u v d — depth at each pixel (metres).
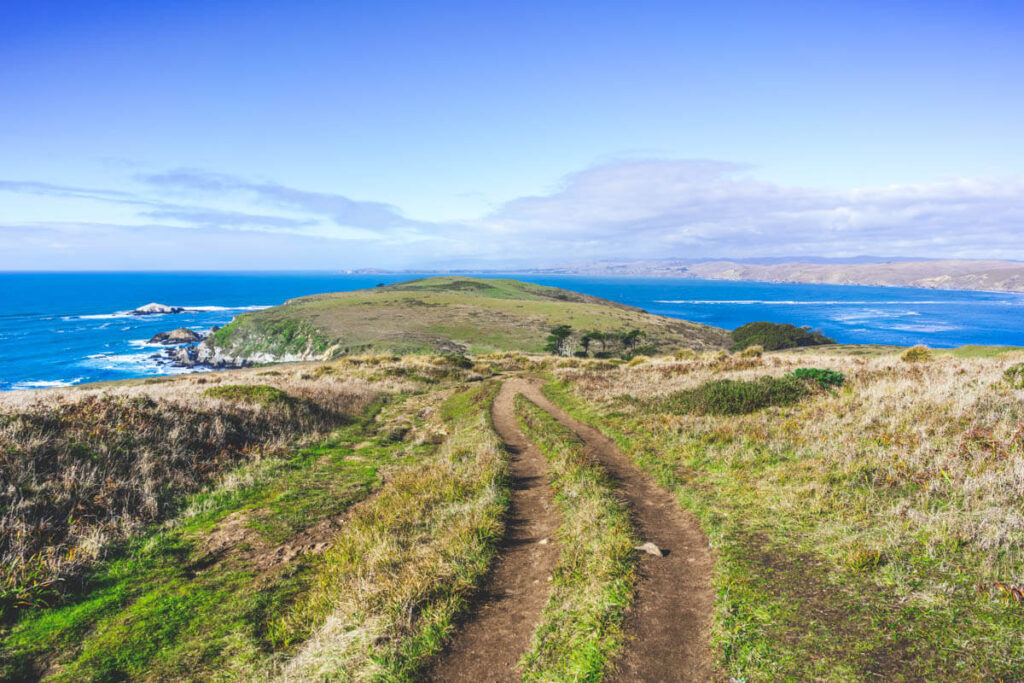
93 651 5.83
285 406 17.69
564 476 11.06
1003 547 6.08
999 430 9.22
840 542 6.88
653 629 5.46
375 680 4.96
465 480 11.09
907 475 8.53
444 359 40.38
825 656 4.72
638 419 16.11
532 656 5.19
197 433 13.44
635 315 140.00
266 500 10.91
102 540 8.41
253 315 119.69
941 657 4.52
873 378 16.19
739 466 10.77
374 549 7.80
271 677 5.29
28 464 9.50
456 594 6.46
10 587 6.84
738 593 5.96
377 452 15.37
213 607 6.77
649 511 9.12
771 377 17.41
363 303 130.88
